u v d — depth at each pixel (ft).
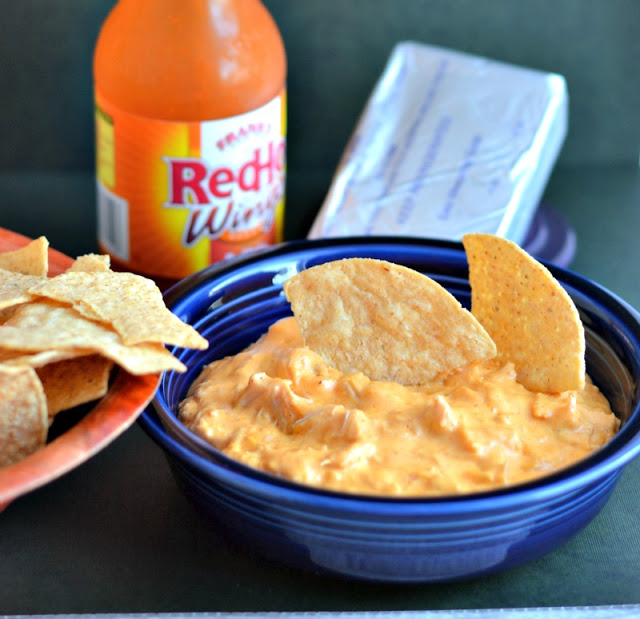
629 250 1.94
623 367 1.43
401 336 1.41
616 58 2.05
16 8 1.92
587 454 1.33
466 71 1.89
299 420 1.35
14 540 1.37
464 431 1.32
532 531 1.29
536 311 1.40
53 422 1.36
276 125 1.73
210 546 1.38
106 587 1.33
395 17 1.99
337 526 1.25
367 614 1.30
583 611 1.32
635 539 1.40
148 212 1.72
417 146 1.85
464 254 1.56
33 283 1.39
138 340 1.26
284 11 1.97
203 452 1.28
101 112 1.72
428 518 1.23
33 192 2.03
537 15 2.01
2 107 2.00
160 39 1.64
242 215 1.74
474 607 1.32
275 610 1.31
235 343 1.56
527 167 1.81
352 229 1.79
